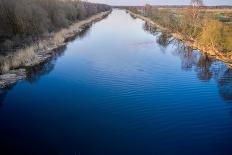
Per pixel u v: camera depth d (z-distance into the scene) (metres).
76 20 78.38
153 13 102.69
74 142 17.06
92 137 17.67
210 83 28.78
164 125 19.47
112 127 19.05
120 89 26.09
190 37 54.59
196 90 26.59
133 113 21.20
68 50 42.81
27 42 39.81
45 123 19.47
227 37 44.44
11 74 29.23
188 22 59.94
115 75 30.31
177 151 16.36
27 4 45.59
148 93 25.33
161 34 63.84
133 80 28.81
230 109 22.45
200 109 22.34
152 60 38.03
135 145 16.84
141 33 65.25
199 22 58.84
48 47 42.38
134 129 18.81
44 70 31.69
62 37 51.53
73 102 23.06
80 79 28.78
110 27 75.69
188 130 18.91
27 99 23.58
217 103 23.59
